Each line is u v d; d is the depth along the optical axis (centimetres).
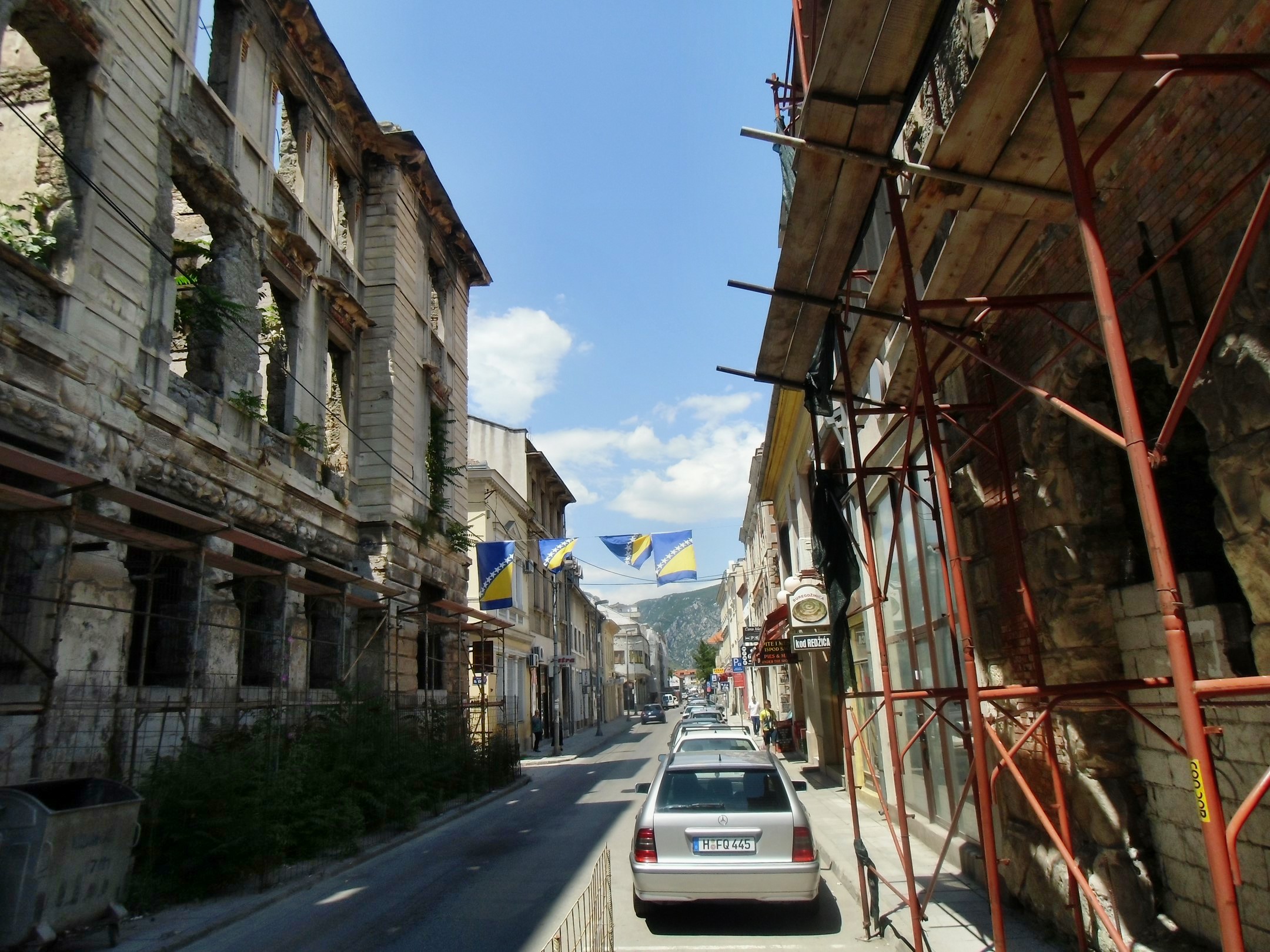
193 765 919
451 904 844
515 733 3225
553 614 4356
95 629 974
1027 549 648
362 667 1823
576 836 1258
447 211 2489
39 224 1002
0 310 872
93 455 995
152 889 825
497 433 4100
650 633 12988
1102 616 586
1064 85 318
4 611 893
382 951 684
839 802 1476
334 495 1755
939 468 479
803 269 581
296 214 1683
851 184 496
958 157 432
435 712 1847
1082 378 573
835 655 700
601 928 546
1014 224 496
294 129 1767
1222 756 468
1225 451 407
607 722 7038
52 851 651
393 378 2005
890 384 738
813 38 798
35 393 915
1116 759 569
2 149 1030
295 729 1330
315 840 1079
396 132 2105
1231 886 250
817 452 743
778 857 721
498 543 2486
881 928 683
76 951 688
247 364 1409
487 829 1391
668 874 724
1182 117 427
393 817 1337
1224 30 383
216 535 1055
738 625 5628
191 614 1197
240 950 709
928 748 1045
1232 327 396
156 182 1166
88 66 1045
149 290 1139
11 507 826
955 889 790
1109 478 591
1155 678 534
